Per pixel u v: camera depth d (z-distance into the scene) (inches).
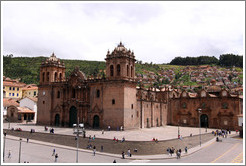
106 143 2053.4
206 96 3754.9
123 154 1823.3
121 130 2603.3
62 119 3117.6
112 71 2832.2
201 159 1797.5
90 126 2856.8
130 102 2783.0
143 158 1815.9
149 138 2166.6
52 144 2278.5
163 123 3806.6
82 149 2110.0
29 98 3932.1
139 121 3029.0
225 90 3599.9
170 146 2037.4
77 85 3036.4
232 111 3499.0
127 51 2827.3
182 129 3245.6
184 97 3964.1
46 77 3393.2
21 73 7618.1
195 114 3823.8
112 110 2721.5
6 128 2856.8
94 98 2883.9
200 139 2321.6
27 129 2773.1
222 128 3550.7
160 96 4055.1
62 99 3181.6
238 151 2073.1
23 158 1791.3
